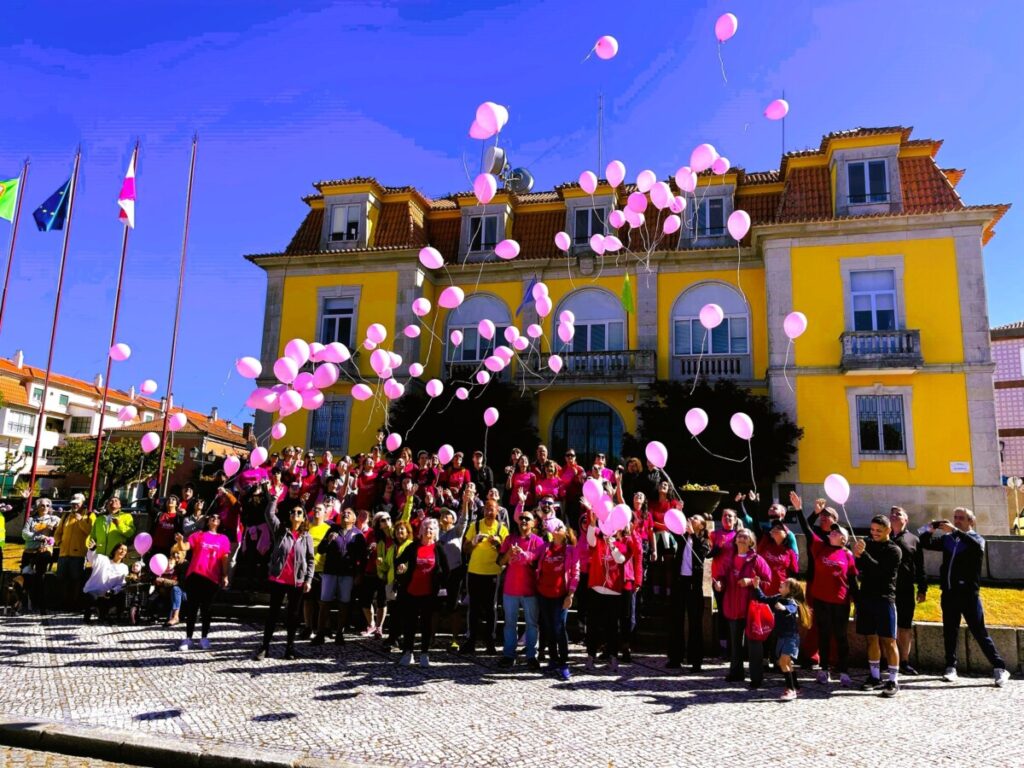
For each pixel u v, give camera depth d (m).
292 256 22.94
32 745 5.52
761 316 20.06
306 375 10.45
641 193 10.67
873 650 7.19
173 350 17.64
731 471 16.66
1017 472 29.16
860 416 17.92
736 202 21.09
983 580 10.90
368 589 9.75
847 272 18.50
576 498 10.87
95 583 10.40
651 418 17.89
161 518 11.20
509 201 23.00
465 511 9.59
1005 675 7.43
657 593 9.63
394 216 23.25
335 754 5.09
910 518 17.05
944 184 18.53
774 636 7.66
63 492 38.16
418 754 5.10
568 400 21.08
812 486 17.70
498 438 18.70
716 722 5.93
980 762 5.01
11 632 9.62
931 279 17.89
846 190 19.08
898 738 5.54
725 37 9.16
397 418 19.77
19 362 43.84
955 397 17.28
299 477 12.04
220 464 18.41
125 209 17.95
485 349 22.22
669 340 20.66
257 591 11.33
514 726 5.75
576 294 21.84
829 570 7.57
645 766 4.89
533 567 7.96
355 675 7.39
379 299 22.25
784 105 10.07
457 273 22.84
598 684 7.23
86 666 7.68
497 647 9.03
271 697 6.52
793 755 5.13
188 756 5.11
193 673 7.39
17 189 19.12
